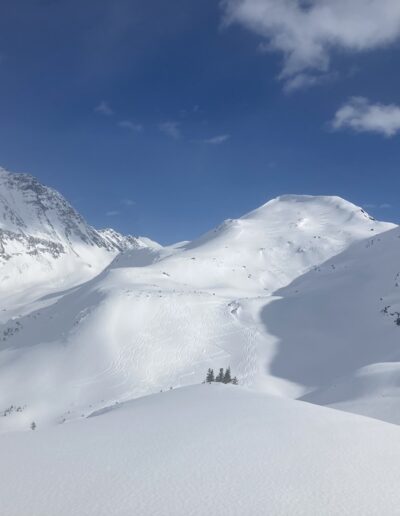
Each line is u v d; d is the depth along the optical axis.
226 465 13.70
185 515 10.03
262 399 27.12
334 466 13.62
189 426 19.47
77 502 10.79
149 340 131.12
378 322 127.81
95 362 121.62
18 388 114.69
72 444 16.70
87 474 12.88
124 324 137.88
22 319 187.00
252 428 18.80
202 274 199.00
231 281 197.12
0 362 136.88
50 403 105.00
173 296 154.25
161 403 28.16
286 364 117.38
